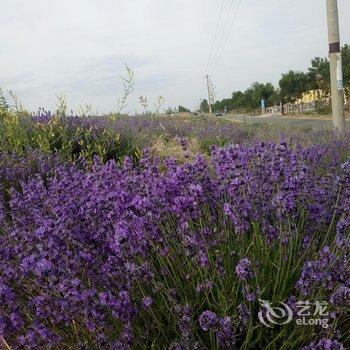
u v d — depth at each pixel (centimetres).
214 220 297
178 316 228
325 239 275
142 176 347
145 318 246
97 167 435
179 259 275
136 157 661
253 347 226
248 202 293
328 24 1180
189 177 321
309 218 309
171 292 244
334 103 1196
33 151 566
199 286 237
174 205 287
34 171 536
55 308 233
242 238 274
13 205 363
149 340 237
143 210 275
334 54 1187
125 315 215
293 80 6088
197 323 234
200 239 269
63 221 284
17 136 623
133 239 256
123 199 291
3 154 554
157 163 403
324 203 315
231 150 331
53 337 222
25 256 279
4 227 358
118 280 260
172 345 203
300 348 214
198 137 1059
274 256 265
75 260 258
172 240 284
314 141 855
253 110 8238
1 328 217
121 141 712
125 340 211
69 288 224
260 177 325
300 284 213
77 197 350
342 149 739
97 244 297
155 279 266
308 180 322
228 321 187
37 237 283
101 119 872
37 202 362
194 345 197
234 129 1128
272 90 7931
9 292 228
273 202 268
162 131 1062
